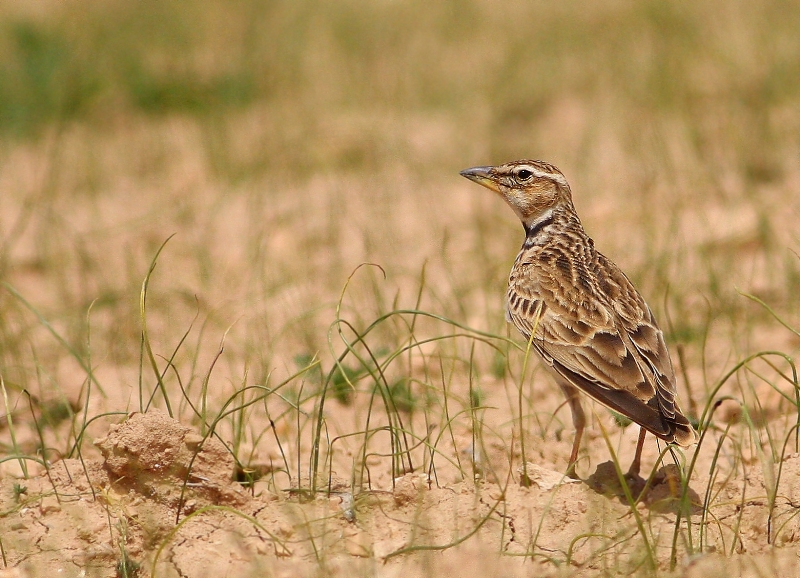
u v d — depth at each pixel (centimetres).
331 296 1438
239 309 1414
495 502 847
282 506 861
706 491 864
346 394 1116
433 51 2673
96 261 1620
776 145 1797
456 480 912
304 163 2022
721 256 1447
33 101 2386
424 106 2344
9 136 2286
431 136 2164
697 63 2205
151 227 1788
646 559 745
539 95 2225
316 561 787
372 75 2522
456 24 2825
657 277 1341
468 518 830
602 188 1786
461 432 1009
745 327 1236
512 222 1670
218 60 2578
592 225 1602
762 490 857
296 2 3019
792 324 1224
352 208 1817
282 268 1540
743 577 748
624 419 1023
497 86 2317
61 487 886
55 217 1831
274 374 1197
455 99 2348
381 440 1014
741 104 1972
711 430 998
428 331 1273
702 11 2453
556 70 2366
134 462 856
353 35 2791
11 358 1275
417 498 854
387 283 1483
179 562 801
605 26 2578
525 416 1031
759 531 804
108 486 873
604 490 886
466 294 1387
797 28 2242
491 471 895
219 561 800
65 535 832
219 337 1327
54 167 2056
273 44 2702
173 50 2622
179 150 2169
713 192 1697
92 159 2116
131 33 2706
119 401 1109
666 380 870
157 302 1440
